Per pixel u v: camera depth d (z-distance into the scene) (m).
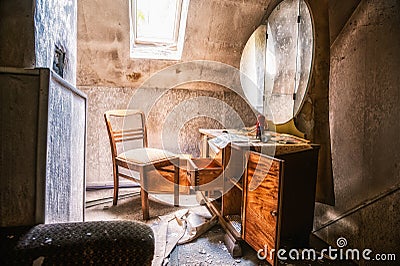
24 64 0.85
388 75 1.45
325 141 1.91
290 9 2.10
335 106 1.86
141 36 2.62
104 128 2.83
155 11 2.56
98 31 2.28
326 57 1.90
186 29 2.40
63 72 1.28
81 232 0.71
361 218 1.61
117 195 2.38
